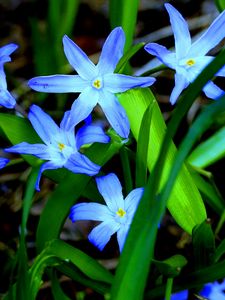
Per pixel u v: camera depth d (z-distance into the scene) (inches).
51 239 4.6
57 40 6.7
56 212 4.6
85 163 4.3
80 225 6.7
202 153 5.5
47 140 4.5
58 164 4.4
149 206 3.6
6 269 6.0
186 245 6.4
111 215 4.4
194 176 5.3
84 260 4.4
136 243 3.5
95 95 4.4
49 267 4.9
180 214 4.7
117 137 4.6
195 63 4.5
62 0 6.6
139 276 3.6
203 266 4.8
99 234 4.4
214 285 5.0
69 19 6.7
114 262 6.4
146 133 4.3
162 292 4.8
